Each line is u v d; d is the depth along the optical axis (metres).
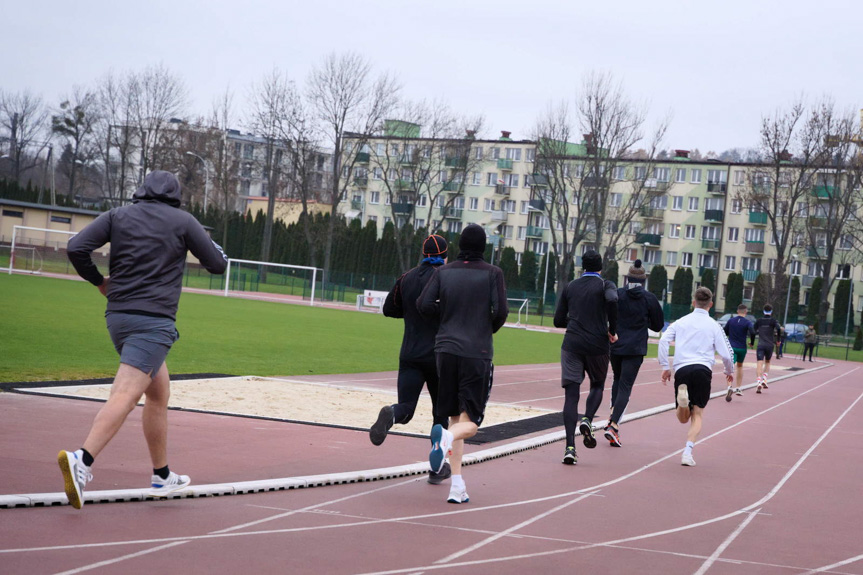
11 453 7.38
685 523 6.66
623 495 7.66
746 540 6.21
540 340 42.84
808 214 72.38
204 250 5.91
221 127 86.38
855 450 12.00
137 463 7.38
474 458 8.87
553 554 5.44
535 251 99.06
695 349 9.90
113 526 5.38
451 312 6.98
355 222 95.12
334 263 95.19
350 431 10.30
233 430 9.63
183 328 26.69
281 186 80.12
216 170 86.19
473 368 6.88
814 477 9.40
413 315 7.39
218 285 71.62
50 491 6.07
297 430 10.02
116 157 89.75
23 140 96.56
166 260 5.76
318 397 13.48
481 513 6.54
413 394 7.33
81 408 10.38
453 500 6.81
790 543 6.21
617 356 10.95
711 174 91.31
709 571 5.27
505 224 100.69
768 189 71.19
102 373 14.36
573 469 8.91
